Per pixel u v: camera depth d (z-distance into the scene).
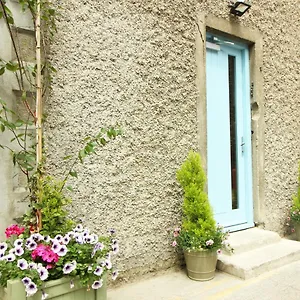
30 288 1.90
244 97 4.27
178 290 2.88
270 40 4.41
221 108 4.08
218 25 3.84
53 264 2.08
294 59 4.70
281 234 4.38
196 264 3.08
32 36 2.64
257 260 3.32
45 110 2.63
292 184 4.59
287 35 4.62
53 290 2.04
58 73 2.70
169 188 3.33
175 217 3.36
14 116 2.52
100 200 2.88
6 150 2.48
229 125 4.16
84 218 2.79
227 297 2.74
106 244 2.43
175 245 3.22
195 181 3.23
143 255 3.12
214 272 3.18
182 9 3.53
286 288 2.91
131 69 3.11
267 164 4.28
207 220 3.12
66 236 2.21
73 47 2.78
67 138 2.73
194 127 3.57
